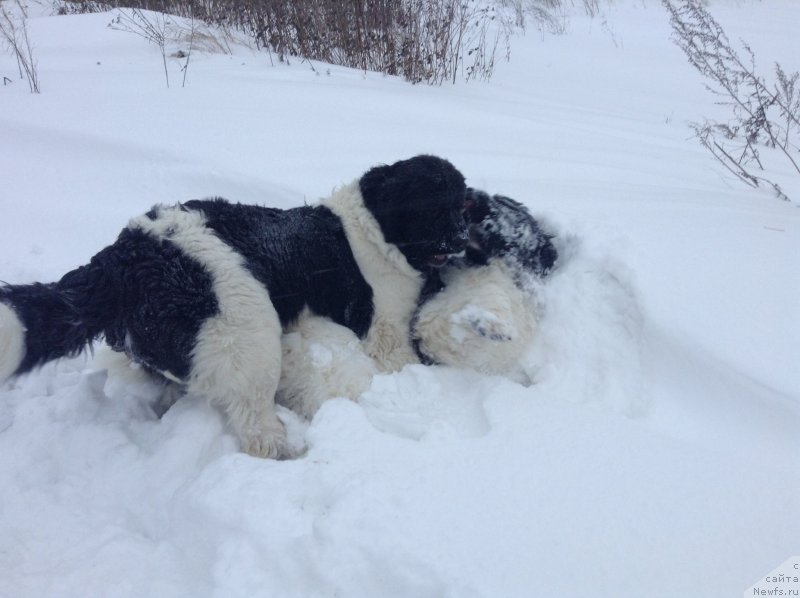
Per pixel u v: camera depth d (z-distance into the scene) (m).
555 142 2.95
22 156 2.55
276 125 2.79
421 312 1.74
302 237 1.62
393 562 1.04
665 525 1.12
